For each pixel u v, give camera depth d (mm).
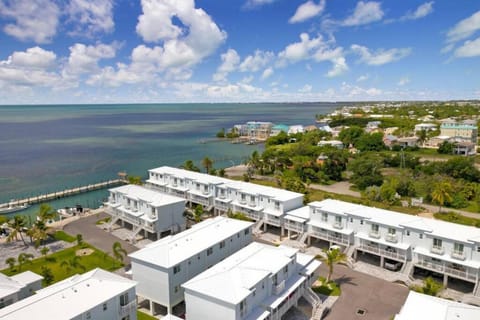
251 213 64062
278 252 38375
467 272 41031
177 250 40000
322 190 90625
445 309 29406
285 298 34969
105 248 55375
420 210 72000
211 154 160500
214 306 30844
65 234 61406
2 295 31562
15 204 83000
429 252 44062
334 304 39656
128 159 147750
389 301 40250
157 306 39844
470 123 191875
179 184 78938
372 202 78188
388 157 120000
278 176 102000
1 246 56656
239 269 33969
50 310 27281
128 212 61844
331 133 181875
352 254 50188
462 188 81438
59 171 124188
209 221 50594
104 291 30453
